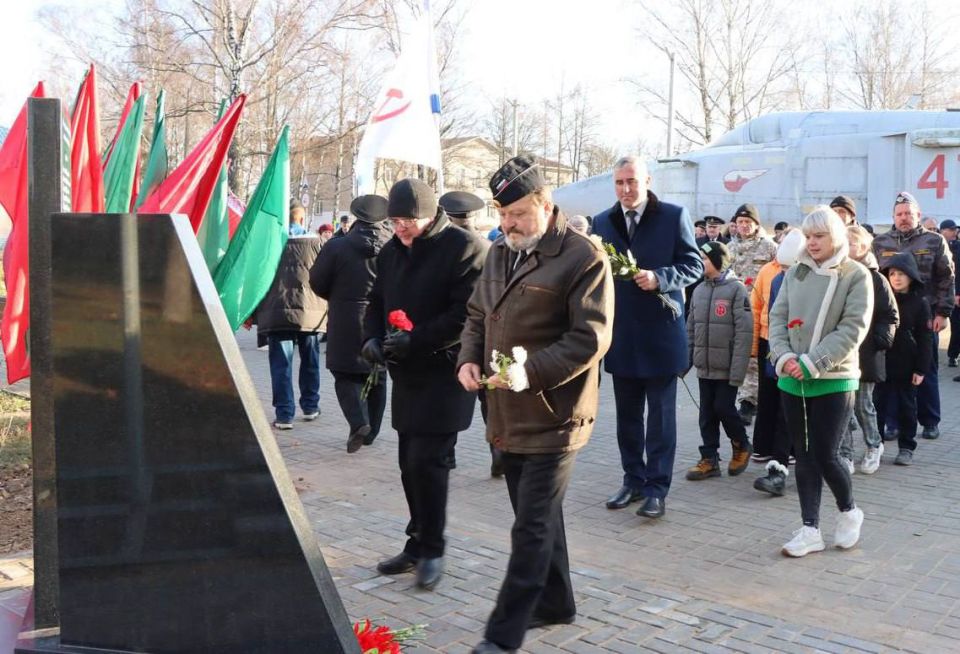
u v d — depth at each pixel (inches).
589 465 278.5
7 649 122.3
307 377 340.8
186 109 859.4
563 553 151.7
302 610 113.6
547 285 135.6
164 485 114.7
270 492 113.2
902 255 274.4
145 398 114.0
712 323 256.1
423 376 167.3
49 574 121.6
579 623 155.6
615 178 221.9
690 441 317.4
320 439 310.3
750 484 256.1
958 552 196.2
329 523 212.8
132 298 113.1
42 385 119.3
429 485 168.9
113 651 116.4
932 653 145.3
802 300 191.8
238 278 240.8
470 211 251.0
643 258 219.9
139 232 112.8
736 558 193.0
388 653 124.5
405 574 178.5
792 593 172.4
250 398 115.6
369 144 318.3
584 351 129.6
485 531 209.6
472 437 318.7
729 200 706.2
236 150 832.3
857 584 177.3
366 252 265.0
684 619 157.8
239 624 115.0
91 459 115.1
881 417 297.0
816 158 673.0
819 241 188.7
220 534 114.5
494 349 140.8
